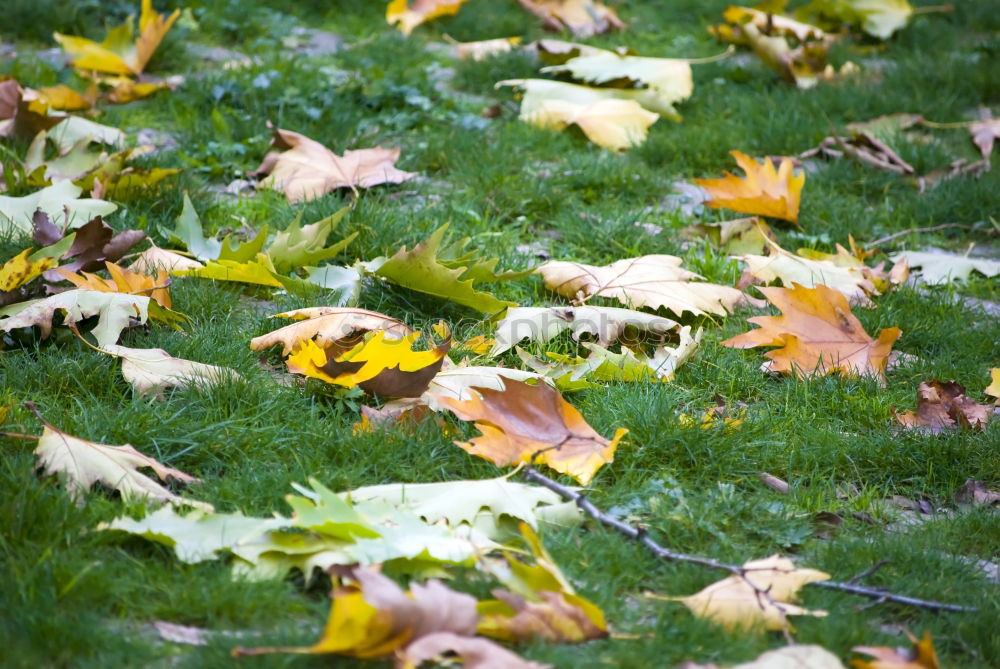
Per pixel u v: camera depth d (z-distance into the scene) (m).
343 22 11.33
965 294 6.79
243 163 7.79
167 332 5.35
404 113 8.78
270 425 4.62
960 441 4.86
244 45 10.35
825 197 7.81
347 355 4.61
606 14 11.73
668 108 9.10
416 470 4.41
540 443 4.41
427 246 5.59
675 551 4.07
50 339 5.17
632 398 4.92
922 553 4.03
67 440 4.11
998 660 3.54
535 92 9.02
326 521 3.56
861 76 10.38
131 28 9.22
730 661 3.36
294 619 3.47
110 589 3.46
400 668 3.08
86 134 7.67
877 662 3.21
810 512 4.40
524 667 3.05
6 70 8.88
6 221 6.08
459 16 11.42
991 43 11.50
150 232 6.51
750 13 11.01
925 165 8.48
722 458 4.67
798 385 5.34
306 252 5.92
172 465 4.36
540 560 3.46
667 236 7.10
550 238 7.16
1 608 3.30
